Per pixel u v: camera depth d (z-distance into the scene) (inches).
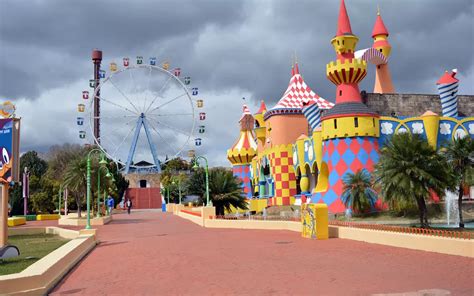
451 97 1979.6
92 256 854.5
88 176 1274.6
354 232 951.6
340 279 533.0
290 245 903.1
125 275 626.5
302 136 2103.8
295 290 484.4
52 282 558.9
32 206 3405.5
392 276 538.9
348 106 1691.7
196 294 486.0
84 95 3161.9
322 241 952.3
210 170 2023.9
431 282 496.7
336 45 1764.3
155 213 3280.0
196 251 864.9
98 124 5433.1
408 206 1289.4
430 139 1800.0
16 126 866.8
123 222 2063.2
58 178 4424.2
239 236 1166.3
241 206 2006.6
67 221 2032.5
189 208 2512.3
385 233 844.0
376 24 2369.6
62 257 644.1
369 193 1545.3
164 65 3275.1
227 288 508.7
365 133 1664.6
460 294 440.1
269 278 557.6
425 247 738.8
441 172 1229.7
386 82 2319.1
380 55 2263.8
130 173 5319.9
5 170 845.8
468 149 1318.9
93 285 562.9
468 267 577.0
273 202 2278.5
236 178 2038.6
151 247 969.5
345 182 1581.0
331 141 1710.1
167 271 643.5
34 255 872.3
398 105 2095.2
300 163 2084.2
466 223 1435.8
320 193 1745.8
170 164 5290.4
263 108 2699.3
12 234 1487.5
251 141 2910.9
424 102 2119.8
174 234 1309.1
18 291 487.8
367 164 1653.5
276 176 2255.2
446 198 1579.7
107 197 3129.9
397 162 1225.4
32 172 4461.1
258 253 799.7
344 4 1795.0
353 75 1718.8
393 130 1760.6
